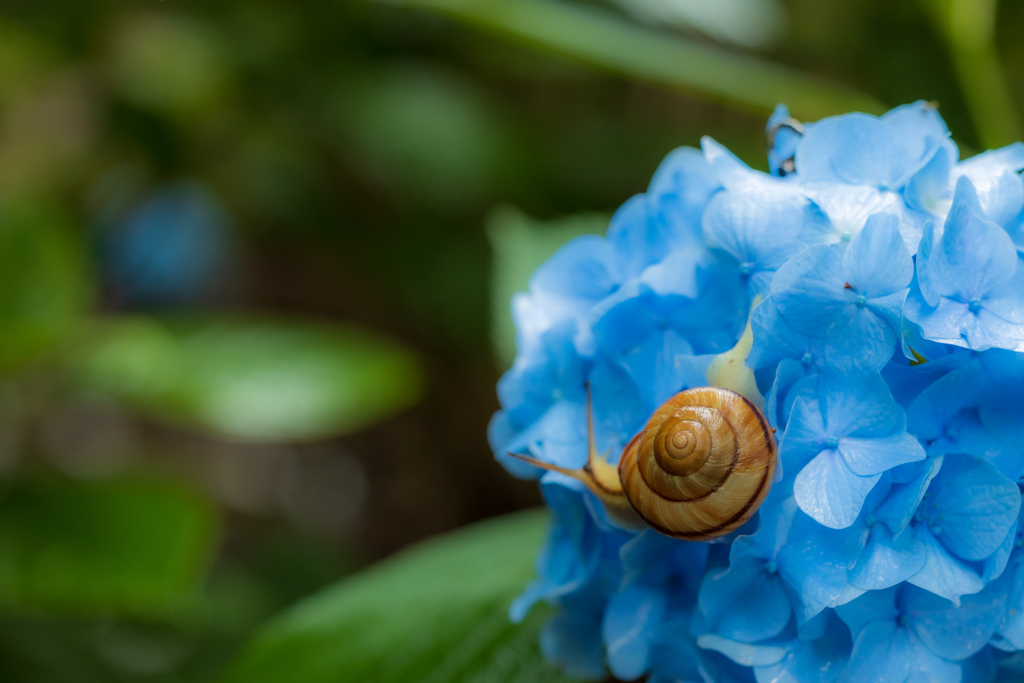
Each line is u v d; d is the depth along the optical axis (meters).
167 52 1.20
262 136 1.20
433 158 1.07
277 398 0.73
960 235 0.43
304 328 0.80
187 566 0.65
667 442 0.44
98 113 1.26
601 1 0.69
